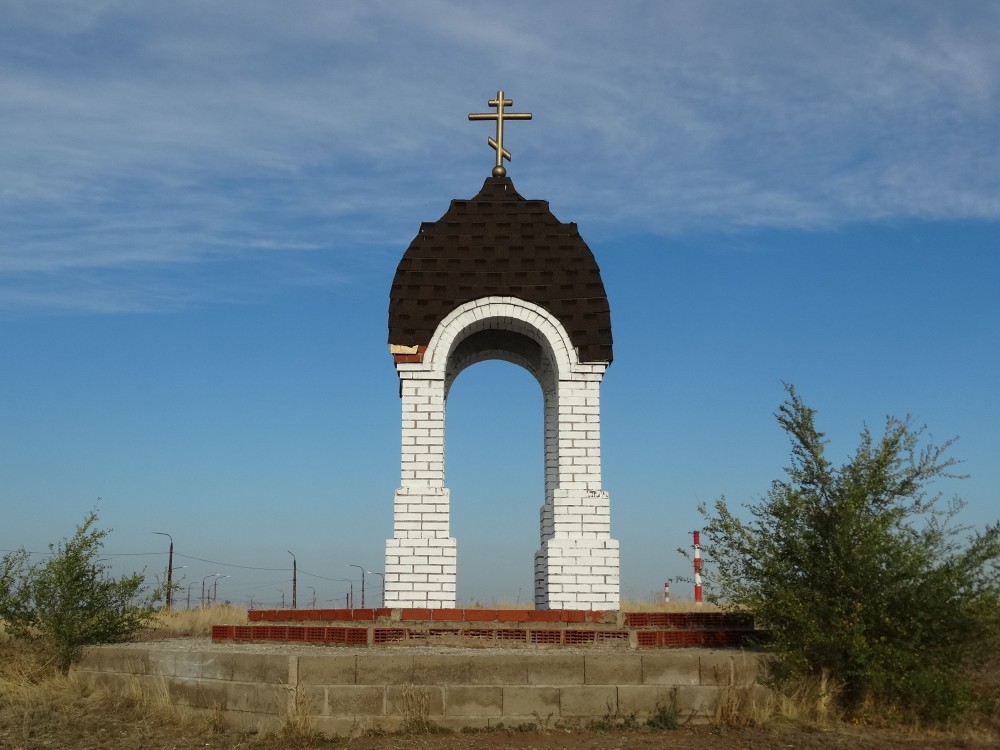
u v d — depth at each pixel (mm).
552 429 19328
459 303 18234
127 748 12844
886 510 14062
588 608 17172
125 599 18891
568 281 18453
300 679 12859
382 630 15297
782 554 14516
